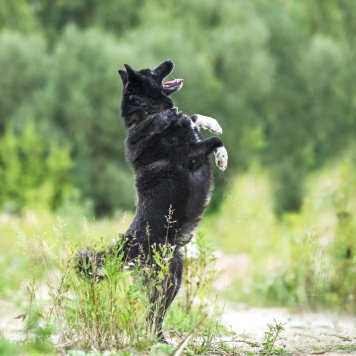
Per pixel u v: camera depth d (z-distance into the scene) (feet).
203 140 26.99
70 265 23.57
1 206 112.16
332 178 50.60
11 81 144.97
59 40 159.12
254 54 144.56
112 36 146.72
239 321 33.78
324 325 31.94
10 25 164.25
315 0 148.25
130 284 23.80
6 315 31.86
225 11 152.35
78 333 23.02
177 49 134.92
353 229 37.42
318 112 139.64
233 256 56.90
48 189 109.50
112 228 50.93
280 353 24.45
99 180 133.90
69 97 137.28
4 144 121.60
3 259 45.11
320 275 38.09
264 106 144.15
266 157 136.26
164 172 26.30
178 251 25.91
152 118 27.48
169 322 27.20
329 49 140.77
